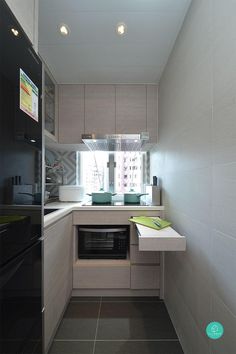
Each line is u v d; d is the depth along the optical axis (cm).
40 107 108
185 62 142
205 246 108
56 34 161
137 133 232
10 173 77
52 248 139
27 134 92
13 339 79
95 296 203
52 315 139
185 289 138
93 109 233
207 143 106
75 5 136
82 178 278
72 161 271
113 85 235
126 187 277
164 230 150
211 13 102
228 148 87
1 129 70
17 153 82
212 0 101
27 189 92
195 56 123
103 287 199
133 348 140
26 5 98
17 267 83
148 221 175
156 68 206
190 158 131
